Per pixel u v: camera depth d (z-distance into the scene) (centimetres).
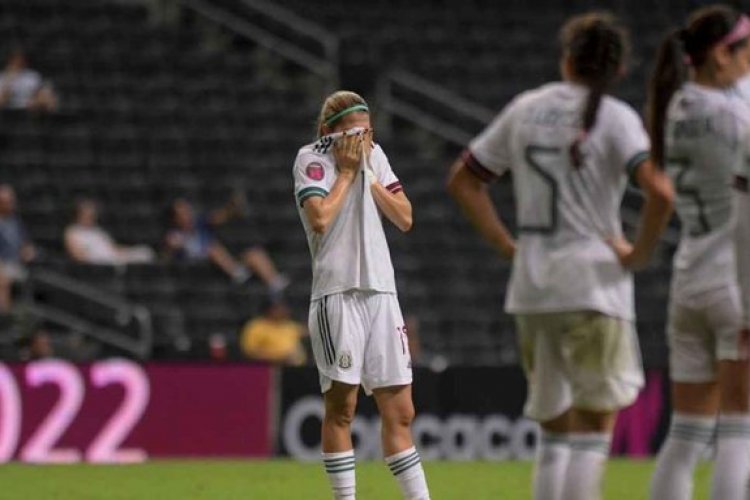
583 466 2212
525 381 5181
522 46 8775
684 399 2375
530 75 8581
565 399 2277
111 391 4994
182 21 8488
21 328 5866
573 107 2244
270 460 4962
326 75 8225
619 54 2252
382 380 2528
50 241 6744
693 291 2330
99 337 6041
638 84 8512
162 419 5025
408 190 7538
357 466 4556
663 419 5138
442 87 8388
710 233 2328
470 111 8119
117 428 4988
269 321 5850
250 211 7175
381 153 2605
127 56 7925
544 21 8956
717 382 2364
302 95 8025
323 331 2514
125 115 7556
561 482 2269
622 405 2225
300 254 7050
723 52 2334
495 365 5178
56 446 4938
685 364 2372
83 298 6156
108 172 7231
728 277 2297
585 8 9081
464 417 5144
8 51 7794
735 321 2284
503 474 4312
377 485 3847
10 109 7325
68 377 4962
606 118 2222
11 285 6072
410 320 6356
